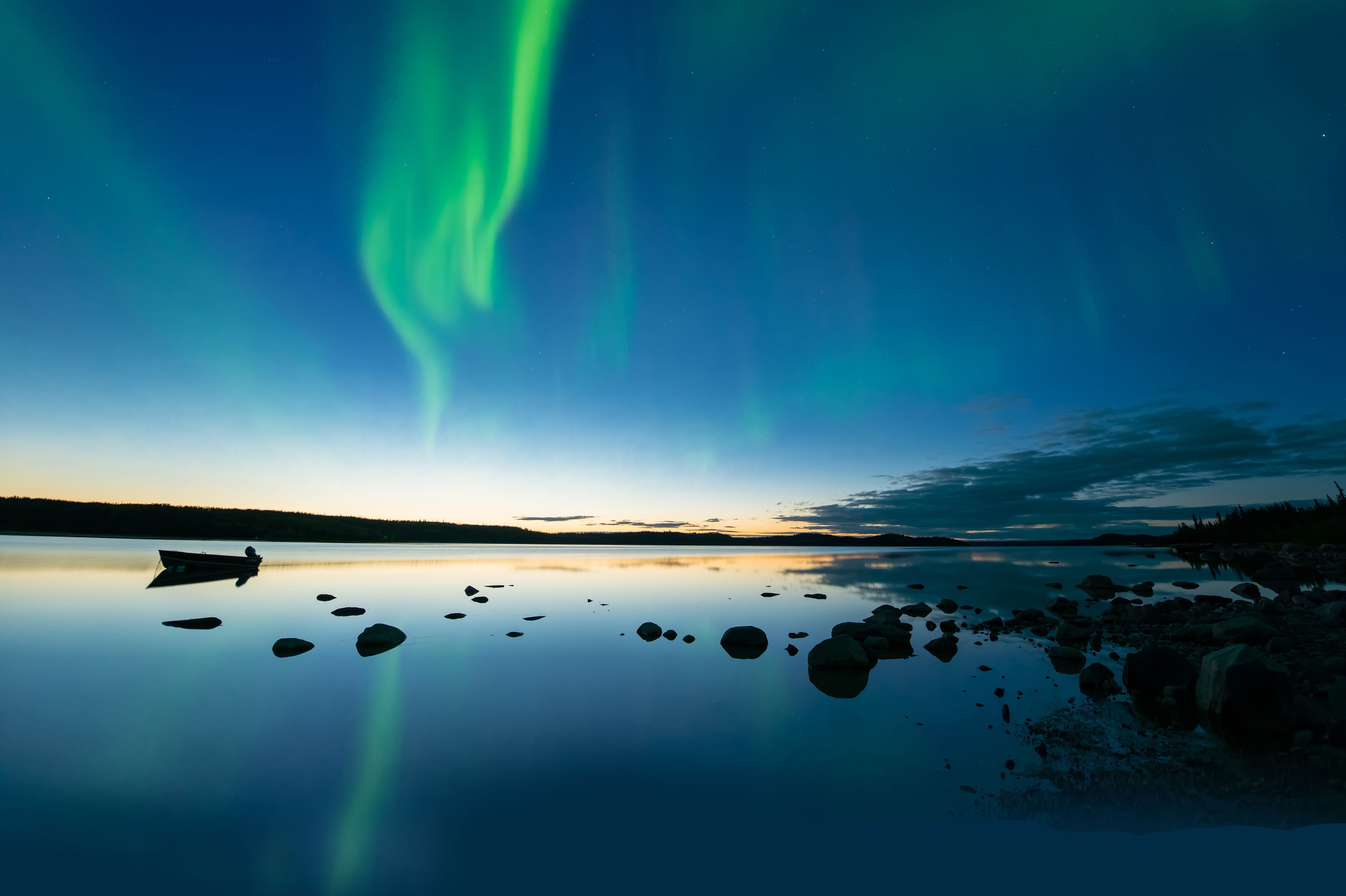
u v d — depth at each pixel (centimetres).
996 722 983
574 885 525
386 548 9119
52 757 852
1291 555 4903
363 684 1245
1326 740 849
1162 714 1004
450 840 608
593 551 10319
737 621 2105
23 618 2069
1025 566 5009
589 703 1116
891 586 3297
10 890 523
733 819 649
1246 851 554
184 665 1409
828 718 1016
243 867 563
